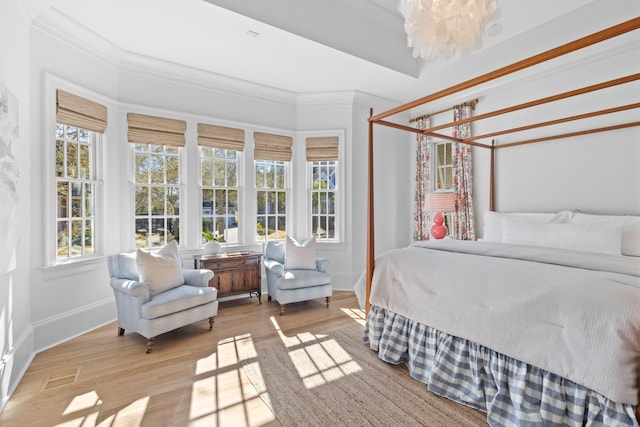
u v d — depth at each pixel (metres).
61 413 1.92
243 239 4.55
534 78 3.87
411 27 1.90
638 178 3.12
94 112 3.30
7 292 2.19
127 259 3.15
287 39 3.28
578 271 1.85
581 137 3.50
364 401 2.04
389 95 4.89
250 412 1.93
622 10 2.83
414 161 5.38
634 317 1.42
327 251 4.92
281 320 3.54
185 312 2.99
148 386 2.21
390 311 2.60
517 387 1.75
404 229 5.39
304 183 4.95
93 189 3.40
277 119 4.80
